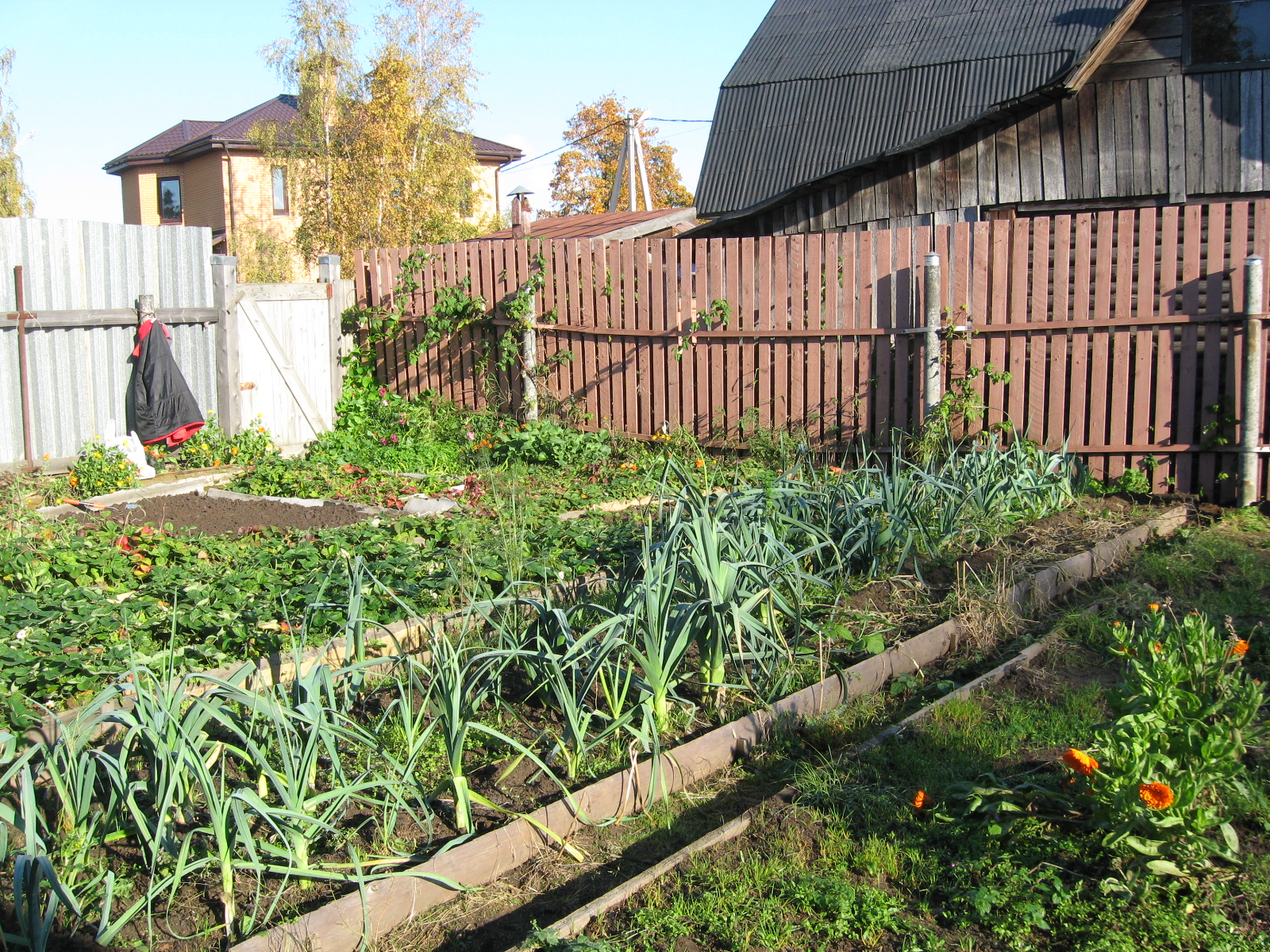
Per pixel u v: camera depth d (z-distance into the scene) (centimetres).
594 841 405
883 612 604
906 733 466
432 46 2586
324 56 2572
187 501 941
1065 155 1217
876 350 1000
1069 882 342
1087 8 1596
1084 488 896
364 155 2497
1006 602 611
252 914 343
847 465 1020
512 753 459
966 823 381
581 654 471
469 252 1252
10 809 352
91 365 1060
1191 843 335
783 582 595
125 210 3631
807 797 413
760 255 1039
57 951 334
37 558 658
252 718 393
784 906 345
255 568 664
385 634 566
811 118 1661
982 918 332
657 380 1116
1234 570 700
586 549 723
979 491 763
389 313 1312
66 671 496
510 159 3553
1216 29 1159
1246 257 862
